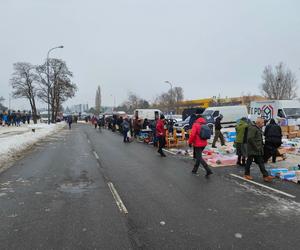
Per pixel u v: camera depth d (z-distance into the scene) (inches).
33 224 214.2
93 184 335.0
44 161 503.5
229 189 312.0
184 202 266.2
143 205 257.4
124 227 208.2
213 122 1061.1
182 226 210.1
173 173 397.1
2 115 1756.9
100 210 244.2
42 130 1273.4
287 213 237.9
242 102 2284.7
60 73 2170.3
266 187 320.8
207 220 221.8
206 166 377.7
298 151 554.6
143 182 344.5
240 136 443.5
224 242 184.5
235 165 454.0
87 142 856.3
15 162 494.0
